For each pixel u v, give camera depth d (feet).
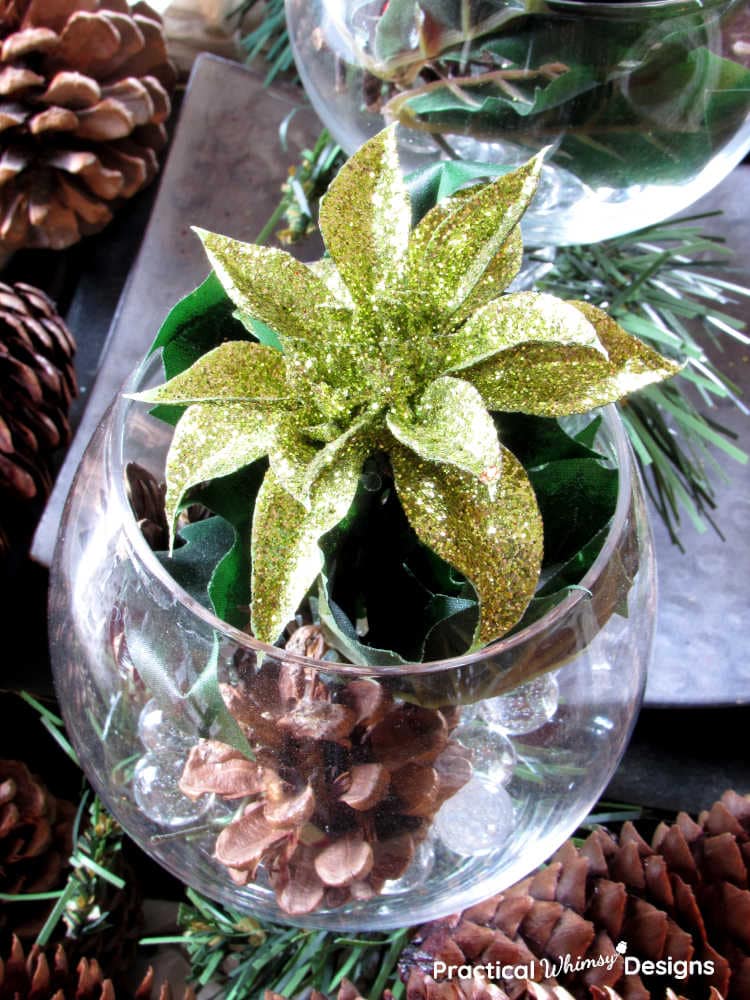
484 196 0.68
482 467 0.61
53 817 1.31
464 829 0.83
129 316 1.56
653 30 1.07
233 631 0.71
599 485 0.78
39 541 1.39
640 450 1.37
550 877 1.09
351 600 0.81
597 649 0.82
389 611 0.79
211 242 0.70
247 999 1.22
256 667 0.72
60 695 0.99
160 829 0.91
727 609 1.38
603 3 1.07
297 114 1.72
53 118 1.56
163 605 0.74
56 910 1.21
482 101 1.16
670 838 1.14
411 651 0.78
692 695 1.33
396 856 0.81
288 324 0.71
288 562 0.67
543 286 1.48
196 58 1.88
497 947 1.05
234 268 0.70
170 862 0.97
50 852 1.30
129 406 0.83
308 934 1.21
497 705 0.79
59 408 1.50
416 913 0.94
